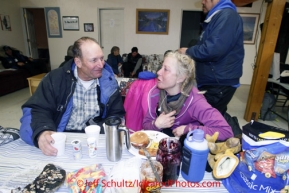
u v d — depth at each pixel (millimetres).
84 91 1309
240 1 3188
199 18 5465
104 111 1386
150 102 1229
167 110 1150
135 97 1362
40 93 1188
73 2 5586
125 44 5816
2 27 5262
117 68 4586
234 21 1485
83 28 5785
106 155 847
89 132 915
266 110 3195
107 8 5551
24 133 956
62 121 1287
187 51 1688
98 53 1154
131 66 4656
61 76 1234
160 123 1087
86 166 771
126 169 638
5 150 885
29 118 1046
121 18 5609
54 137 871
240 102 4113
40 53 6934
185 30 5598
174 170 693
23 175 713
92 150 834
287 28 4512
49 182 651
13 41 5703
